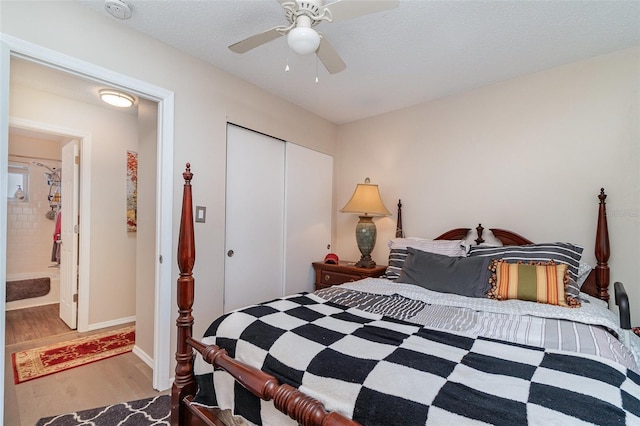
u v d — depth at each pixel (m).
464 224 2.77
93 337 3.01
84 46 1.76
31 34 1.57
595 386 0.84
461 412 0.75
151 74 2.05
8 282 4.04
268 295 2.95
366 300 1.81
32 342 2.89
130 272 3.49
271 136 2.94
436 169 2.96
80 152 3.21
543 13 1.75
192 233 1.51
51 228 4.75
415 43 2.07
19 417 1.79
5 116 1.49
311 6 1.37
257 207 2.84
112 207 3.35
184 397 1.42
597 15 1.75
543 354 1.07
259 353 1.17
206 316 2.38
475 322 1.44
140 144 2.56
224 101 2.50
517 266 1.88
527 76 2.47
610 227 2.11
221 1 1.72
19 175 4.53
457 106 2.84
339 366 0.99
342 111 3.35
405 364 0.97
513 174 2.52
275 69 2.48
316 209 3.48
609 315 1.58
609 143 2.14
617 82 2.12
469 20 1.82
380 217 3.35
